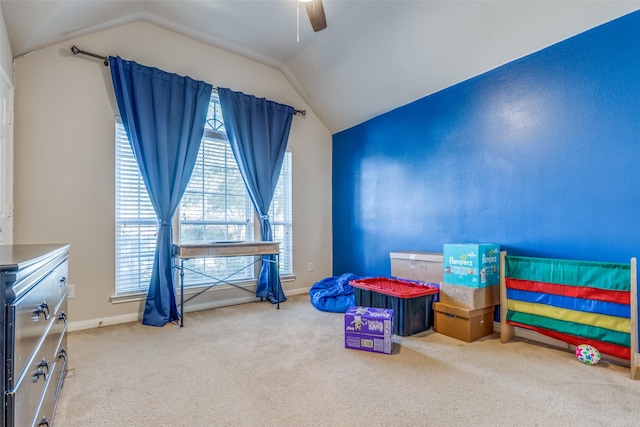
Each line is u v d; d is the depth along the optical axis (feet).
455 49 9.17
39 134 8.46
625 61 6.72
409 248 11.44
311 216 14.26
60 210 8.73
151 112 9.78
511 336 8.22
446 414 4.91
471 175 9.57
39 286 3.73
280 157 12.84
